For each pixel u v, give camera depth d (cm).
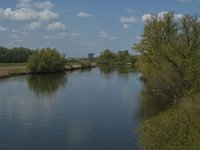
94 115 3512
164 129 2002
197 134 1698
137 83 7050
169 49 3128
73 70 12706
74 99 4716
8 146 2461
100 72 11288
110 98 4753
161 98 4125
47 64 10669
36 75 9756
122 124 3056
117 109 3828
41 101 4544
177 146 1733
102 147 2383
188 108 2070
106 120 3247
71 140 2583
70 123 3153
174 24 3766
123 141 2509
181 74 3088
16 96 5062
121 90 5769
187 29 3077
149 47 3966
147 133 2120
